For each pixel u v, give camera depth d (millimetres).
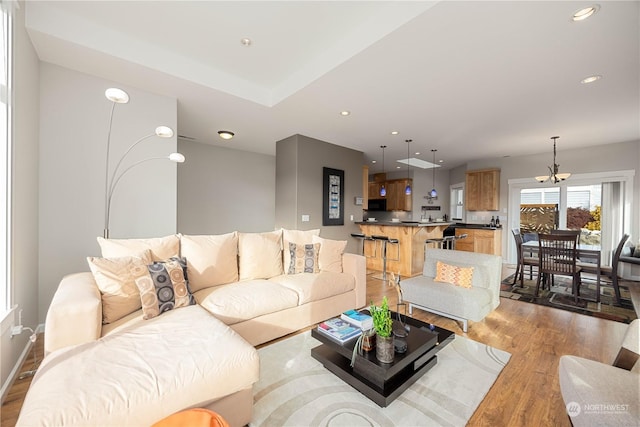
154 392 1149
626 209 5129
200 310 1952
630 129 4434
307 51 2750
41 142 2535
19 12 2002
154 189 3176
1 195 1758
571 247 3682
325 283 2854
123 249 2184
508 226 6605
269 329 2389
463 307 2631
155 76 2809
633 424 975
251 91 3406
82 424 990
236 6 2150
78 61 2551
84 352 1364
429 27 2055
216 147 6000
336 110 3707
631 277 4848
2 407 1613
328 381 1863
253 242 2918
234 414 1408
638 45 2240
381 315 1689
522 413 1588
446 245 6508
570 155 5777
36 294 2461
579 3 1801
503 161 6723
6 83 1782
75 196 2705
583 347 2363
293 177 4852
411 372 1819
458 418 1545
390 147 5719
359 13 2217
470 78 2820
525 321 2936
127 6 2174
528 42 2223
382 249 5480
